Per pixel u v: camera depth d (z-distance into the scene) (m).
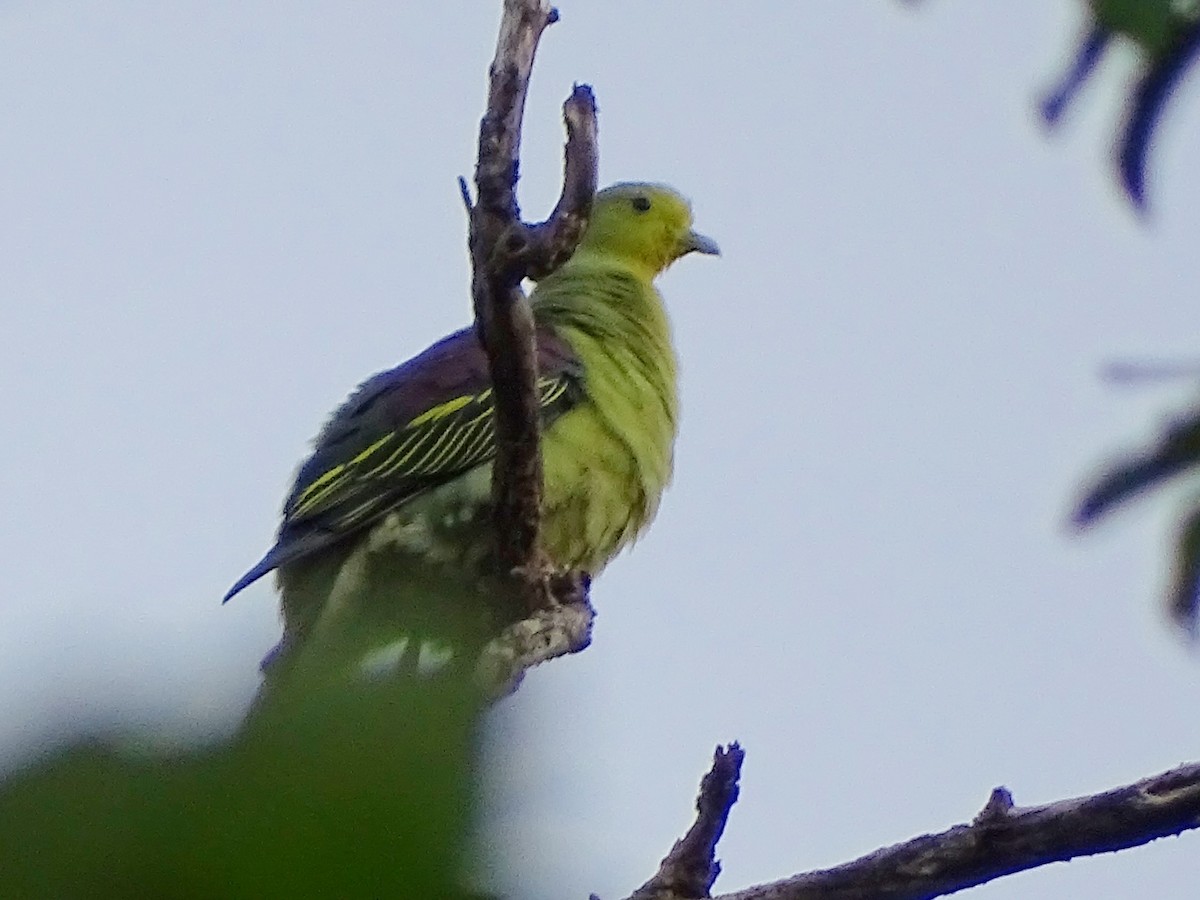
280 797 1.50
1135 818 5.70
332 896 1.48
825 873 6.02
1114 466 5.13
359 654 7.06
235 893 1.46
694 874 6.02
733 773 5.99
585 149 7.66
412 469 11.64
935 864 5.90
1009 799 5.86
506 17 7.66
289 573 11.80
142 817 1.46
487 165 7.63
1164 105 4.80
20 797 1.43
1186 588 5.17
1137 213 4.93
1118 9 4.67
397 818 1.51
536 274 7.83
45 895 1.42
